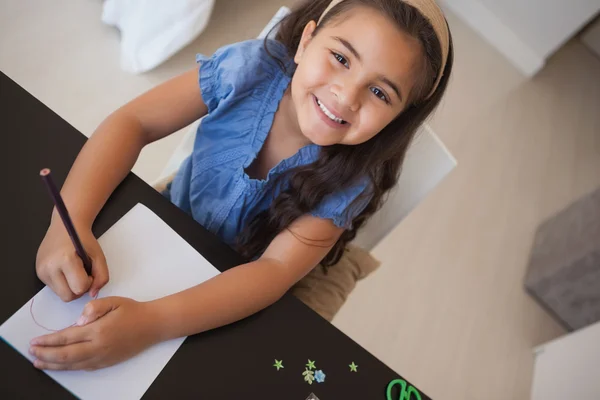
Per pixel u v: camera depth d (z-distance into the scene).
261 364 0.62
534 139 2.37
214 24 1.90
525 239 2.04
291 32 0.84
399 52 0.63
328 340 0.67
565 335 1.79
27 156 0.64
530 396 1.71
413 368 1.61
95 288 0.59
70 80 1.59
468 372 1.67
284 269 0.73
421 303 1.73
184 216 0.69
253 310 0.66
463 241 1.93
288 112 0.82
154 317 0.58
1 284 0.56
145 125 0.79
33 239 0.59
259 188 0.83
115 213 0.65
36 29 1.63
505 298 1.88
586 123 2.57
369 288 1.70
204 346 0.61
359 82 0.64
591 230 1.80
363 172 0.80
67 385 0.54
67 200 0.62
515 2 2.54
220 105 0.83
